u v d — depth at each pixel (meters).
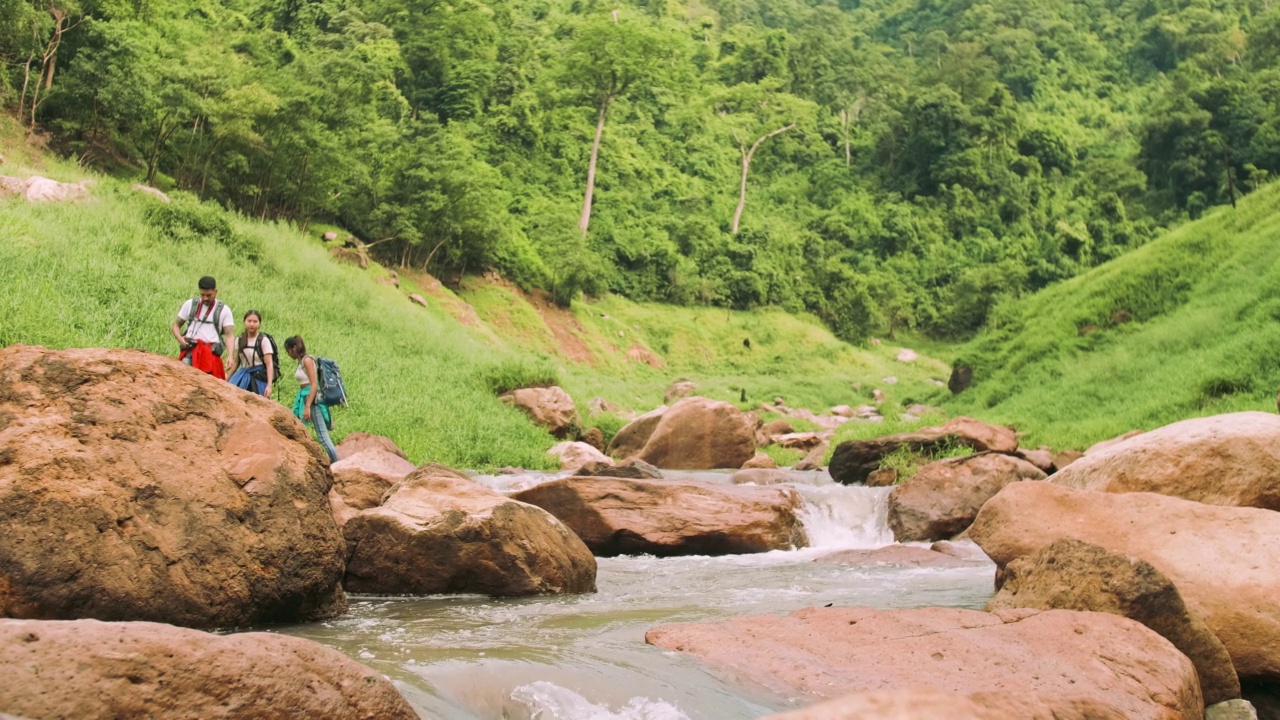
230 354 10.16
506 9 72.12
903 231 74.44
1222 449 7.95
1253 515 6.41
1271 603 5.64
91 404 5.41
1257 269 25.20
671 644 5.43
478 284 48.28
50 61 32.59
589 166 66.00
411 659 4.86
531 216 57.38
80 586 4.90
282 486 5.81
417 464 15.89
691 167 75.50
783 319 62.31
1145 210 77.94
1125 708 4.41
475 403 21.91
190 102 32.56
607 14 65.38
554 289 51.56
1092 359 26.28
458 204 44.50
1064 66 104.19
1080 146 91.31
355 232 43.50
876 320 66.06
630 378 48.09
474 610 6.64
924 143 80.00
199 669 3.33
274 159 36.62
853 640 5.31
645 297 60.38
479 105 61.47
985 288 69.19
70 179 27.42
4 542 4.79
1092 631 5.20
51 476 5.02
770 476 16.25
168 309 18.03
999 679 4.66
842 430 24.97
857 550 10.52
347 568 7.30
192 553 5.32
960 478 12.00
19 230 18.94
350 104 43.25
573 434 23.59
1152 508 6.82
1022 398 25.64
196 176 36.12
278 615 5.79
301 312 23.95
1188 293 27.03
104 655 3.19
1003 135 81.69
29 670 3.05
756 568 9.37
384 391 19.50
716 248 65.38
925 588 8.06
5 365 5.48
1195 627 5.45
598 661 4.99
